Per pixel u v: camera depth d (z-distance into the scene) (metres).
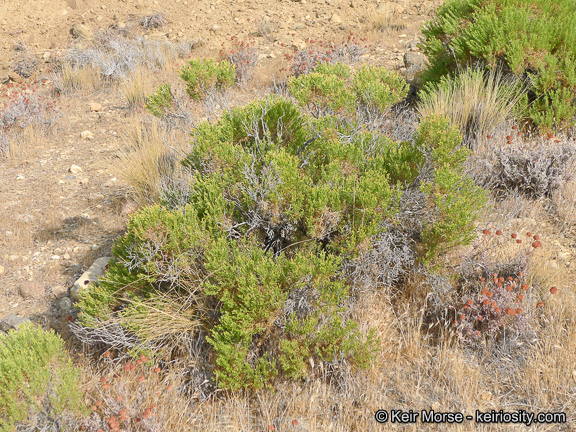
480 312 3.41
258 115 4.68
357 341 3.20
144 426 2.96
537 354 3.16
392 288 3.80
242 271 3.43
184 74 7.03
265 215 3.87
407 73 7.71
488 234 3.65
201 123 4.78
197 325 3.60
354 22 10.59
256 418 3.16
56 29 11.70
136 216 3.75
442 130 4.08
